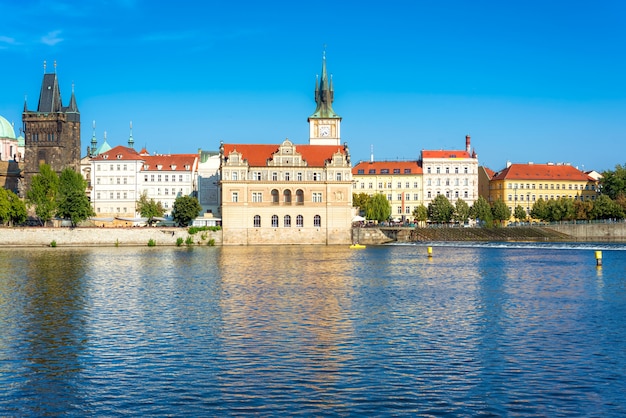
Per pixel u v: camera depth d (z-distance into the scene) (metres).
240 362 42.78
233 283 84.31
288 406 34.72
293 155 193.88
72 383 38.69
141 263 117.31
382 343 47.84
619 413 33.47
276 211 191.62
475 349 45.91
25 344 48.09
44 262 119.94
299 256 136.62
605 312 60.38
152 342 48.47
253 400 35.62
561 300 68.19
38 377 39.88
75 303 67.06
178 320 57.12
